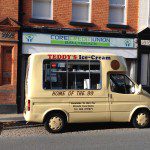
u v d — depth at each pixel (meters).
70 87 13.01
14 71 16.81
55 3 17.61
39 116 12.74
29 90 12.77
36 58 12.87
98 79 13.24
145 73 18.86
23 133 12.79
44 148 10.23
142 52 18.69
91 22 18.11
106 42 18.17
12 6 16.86
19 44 16.95
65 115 12.97
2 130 13.35
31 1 17.33
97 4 18.17
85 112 13.05
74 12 18.05
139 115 13.52
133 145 10.57
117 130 13.24
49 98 12.81
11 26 16.72
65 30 17.59
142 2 18.67
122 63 13.50
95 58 13.27
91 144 10.73
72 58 13.10
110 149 10.05
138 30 18.61
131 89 13.48
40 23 17.39
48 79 12.88
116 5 18.64
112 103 13.23
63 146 10.48
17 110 16.89
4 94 16.73
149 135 12.19
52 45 17.47
